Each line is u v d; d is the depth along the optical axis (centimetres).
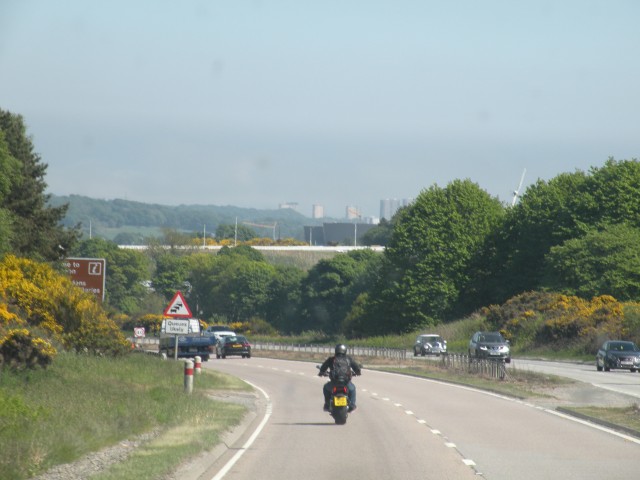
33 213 11569
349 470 3338
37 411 4097
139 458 3388
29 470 2994
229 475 3225
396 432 4634
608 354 10938
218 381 8288
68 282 9325
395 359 15100
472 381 8950
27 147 12144
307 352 17900
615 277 17700
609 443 4141
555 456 3712
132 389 6078
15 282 8738
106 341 9000
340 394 5038
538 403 6481
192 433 4169
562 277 18788
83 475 3039
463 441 4231
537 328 16925
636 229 19325
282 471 3322
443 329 19862
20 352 5978
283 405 6456
